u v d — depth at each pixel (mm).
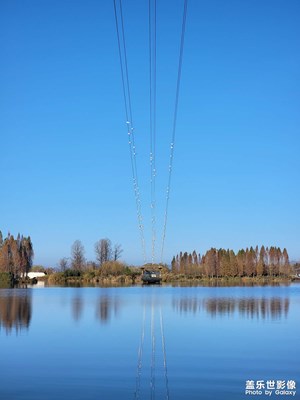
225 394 15922
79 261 129750
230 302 49844
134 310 40938
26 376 17906
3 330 28672
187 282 120312
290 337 26297
